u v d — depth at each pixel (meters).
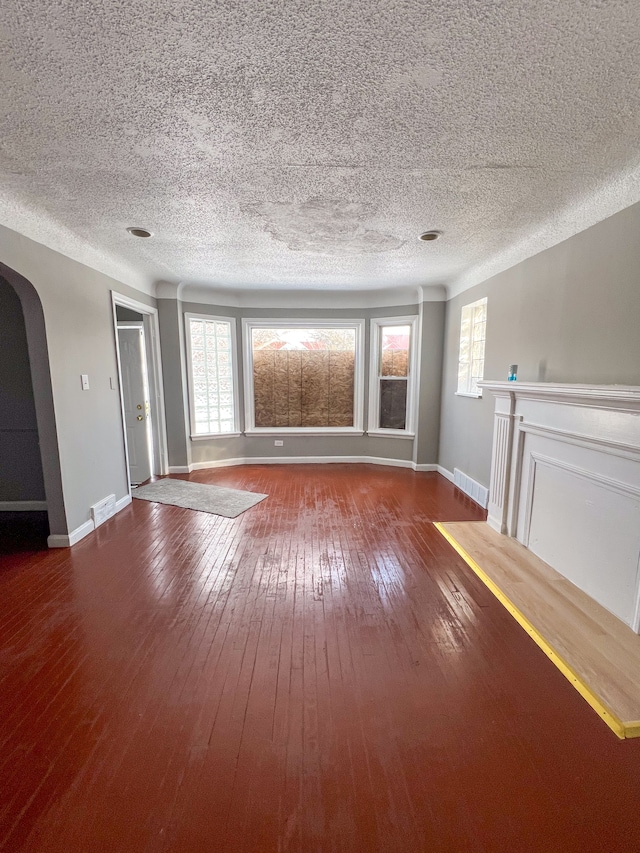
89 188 2.18
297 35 1.17
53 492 2.86
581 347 2.44
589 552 2.23
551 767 1.30
